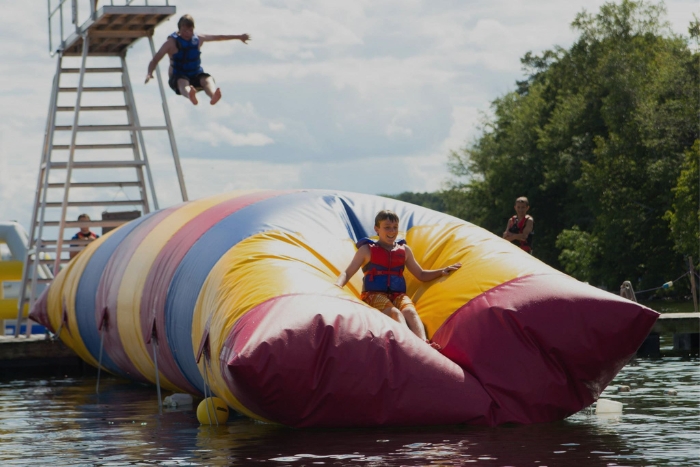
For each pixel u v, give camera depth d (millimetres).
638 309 9039
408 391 8617
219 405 9805
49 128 19891
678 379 13266
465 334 9141
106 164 19547
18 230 22109
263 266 9609
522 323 9047
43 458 8094
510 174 65312
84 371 17375
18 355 17047
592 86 60094
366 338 8547
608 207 51875
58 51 19688
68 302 15133
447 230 10805
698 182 45125
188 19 15961
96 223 19703
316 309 8609
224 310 9195
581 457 7473
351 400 8523
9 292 23547
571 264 55750
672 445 7953
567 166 58281
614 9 61625
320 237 10531
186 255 11203
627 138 52469
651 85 53344
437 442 8133
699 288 50594
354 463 7355
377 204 11508
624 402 10812
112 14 17328
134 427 9852
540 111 65562
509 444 8031
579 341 9039
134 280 12430
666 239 50719
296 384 8352
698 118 49875
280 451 7926
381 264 9781
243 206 11586
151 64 15961
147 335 11672
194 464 7566
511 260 9867
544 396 9062
